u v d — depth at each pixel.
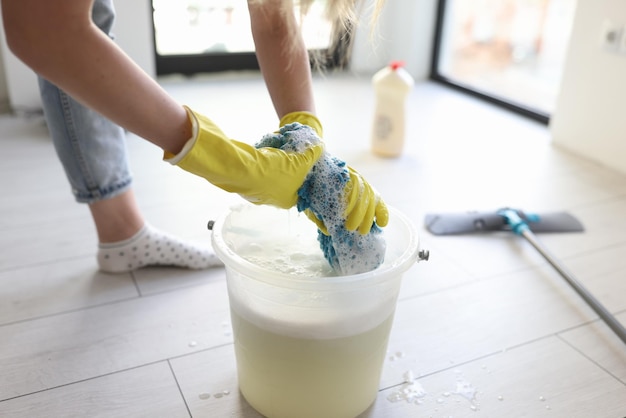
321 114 2.24
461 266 1.29
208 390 0.92
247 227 0.94
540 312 1.15
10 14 0.53
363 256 0.79
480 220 1.43
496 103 2.48
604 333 1.09
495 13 2.96
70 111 1.05
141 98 0.60
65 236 1.33
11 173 1.62
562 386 0.96
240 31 2.70
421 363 1.00
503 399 0.93
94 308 1.10
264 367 0.82
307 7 0.69
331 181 0.76
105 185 1.13
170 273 1.22
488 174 1.78
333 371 0.80
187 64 2.62
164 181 1.63
